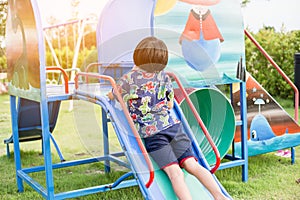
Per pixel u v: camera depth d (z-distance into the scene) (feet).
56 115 16.87
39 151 19.52
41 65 10.91
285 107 27.25
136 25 14.38
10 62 13.44
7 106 30.04
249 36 15.53
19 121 16.38
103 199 12.54
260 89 15.38
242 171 14.01
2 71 34.81
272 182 13.71
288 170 15.11
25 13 11.55
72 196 11.28
